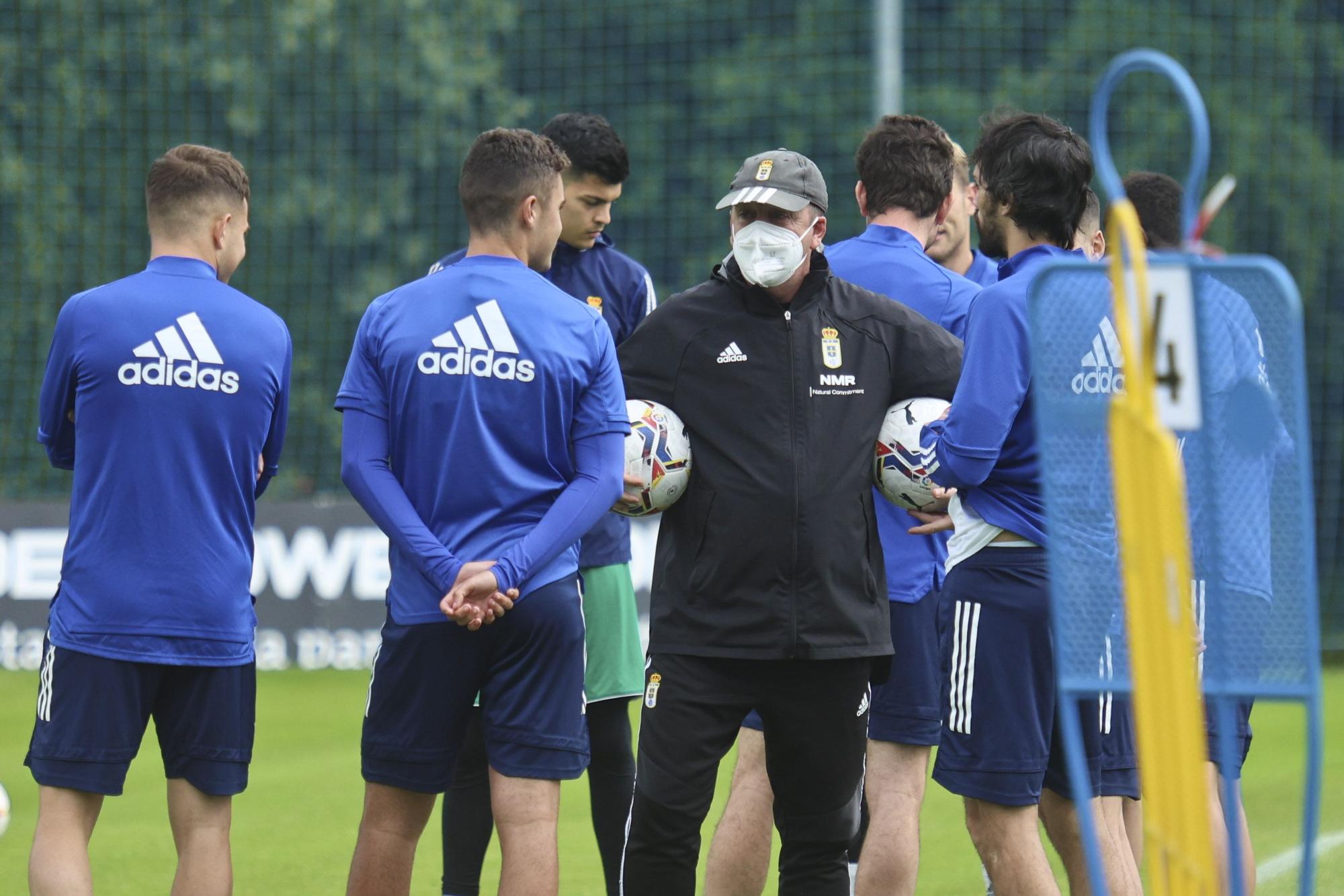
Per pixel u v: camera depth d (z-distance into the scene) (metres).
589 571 16.23
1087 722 12.45
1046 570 12.10
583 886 17.80
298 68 61.25
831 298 12.91
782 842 13.16
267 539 36.03
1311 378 60.97
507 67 67.50
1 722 31.44
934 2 67.12
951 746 12.29
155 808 22.66
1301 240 62.03
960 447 11.90
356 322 60.03
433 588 12.75
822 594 12.36
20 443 53.34
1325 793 23.16
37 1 57.88
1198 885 7.48
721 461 12.52
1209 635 7.97
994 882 12.24
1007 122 12.96
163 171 13.24
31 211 56.69
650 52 67.81
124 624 12.63
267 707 33.53
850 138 66.44
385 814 13.11
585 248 17.56
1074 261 8.73
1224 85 63.53
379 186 61.59
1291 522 8.40
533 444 12.75
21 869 18.53
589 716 16.23
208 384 12.86
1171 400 7.78
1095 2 63.81
